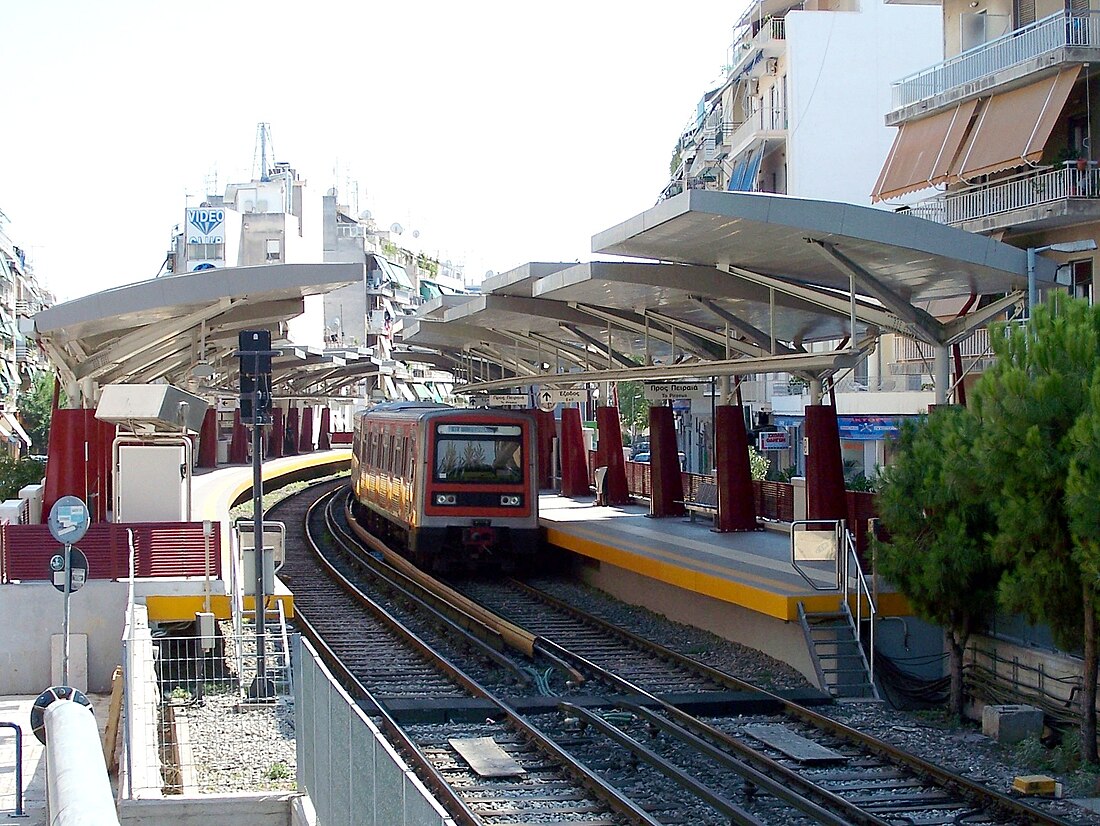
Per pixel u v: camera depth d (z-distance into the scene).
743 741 13.05
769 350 21.64
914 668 15.98
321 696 9.49
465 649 18.34
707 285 19.91
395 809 6.88
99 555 16.59
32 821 10.19
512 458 25.91
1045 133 25.69
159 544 16.89
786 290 18.48
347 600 23.22
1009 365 12.92
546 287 21.67
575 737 12.95
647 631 20.12
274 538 17.02
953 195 29.27
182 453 21.48
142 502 21.31
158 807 9.55
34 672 16.33
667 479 28.19
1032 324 13.16
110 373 24.58
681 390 25.72
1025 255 16.30
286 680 14.31
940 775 11.51
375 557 28.80
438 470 25.67
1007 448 12.62
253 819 9.73
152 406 19.33
